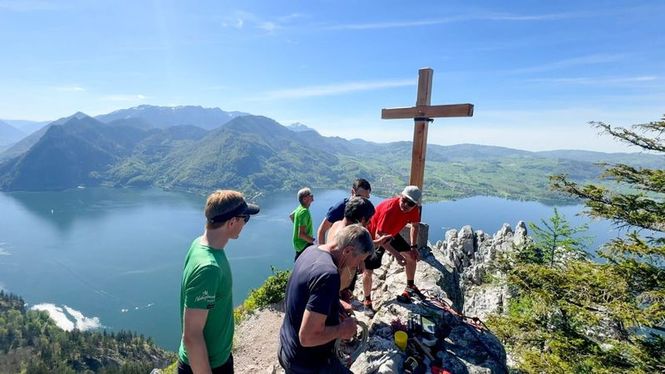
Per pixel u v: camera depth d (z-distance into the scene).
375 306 5.84
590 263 8.84
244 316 9.54
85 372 88.25
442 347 4.35
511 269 10.38
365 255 2.90
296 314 2.83
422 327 4.48
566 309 8.63
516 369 9.38
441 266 7.53
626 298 7.66
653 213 8.17
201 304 2.62
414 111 7.22
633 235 8.09
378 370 3.83
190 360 2.61
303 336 2.65
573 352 8.53
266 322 8.79
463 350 4.45
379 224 5.28
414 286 5.55
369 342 4.40
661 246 7.45
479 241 24.95
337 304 2.88
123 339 102.00
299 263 2.94
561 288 8.77
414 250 5.40
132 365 88.56
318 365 2.93
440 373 3.80
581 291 8.20
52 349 95.62
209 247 2.88
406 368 3.89
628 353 8.14
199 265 2.68
